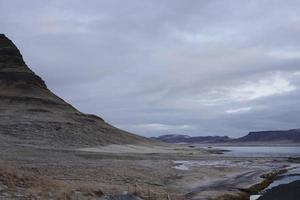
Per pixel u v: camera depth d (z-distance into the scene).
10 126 104.56
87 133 116.94
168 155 98.31
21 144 86.62
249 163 79.88
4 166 30.12
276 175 58.31
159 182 41.53
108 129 136.25
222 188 40.59
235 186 42.41
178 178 46.84
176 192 35.44
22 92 148.00
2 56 173.12
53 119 120.00
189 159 86.56
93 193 27.56
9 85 155.00
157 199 30.00
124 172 44.97
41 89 158.00
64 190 26.42
